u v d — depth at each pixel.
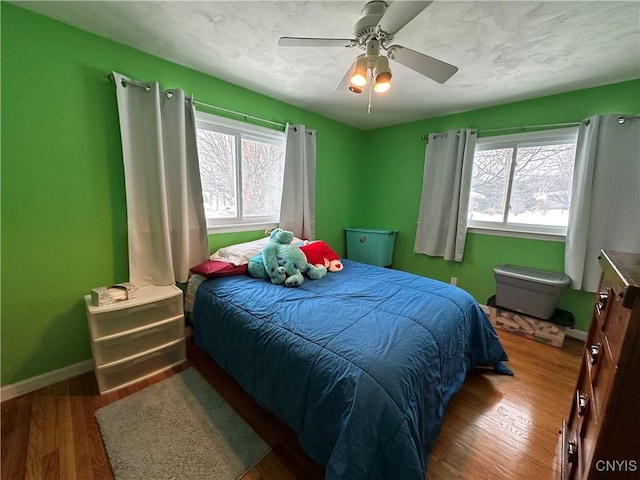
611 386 0.68
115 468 1.16
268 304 1.60
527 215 2.67
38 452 1.23
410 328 1.32
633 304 0.64
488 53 1.76
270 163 2.79
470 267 3.00
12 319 1.54
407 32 1.55
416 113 3.02
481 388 1.74
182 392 1.63
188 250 2.11
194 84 2.11
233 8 1.42
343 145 3.53
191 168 2.13
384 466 0.93
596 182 2.16
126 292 1.69
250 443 1.30
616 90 2.11
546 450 1.30
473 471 1.19
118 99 1.70
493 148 2.79
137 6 1.41
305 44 1.37
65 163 1.62
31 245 1.56
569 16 1.39
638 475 0.69
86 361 1.80
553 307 2.29
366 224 3.93
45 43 1.50
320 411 1.06
